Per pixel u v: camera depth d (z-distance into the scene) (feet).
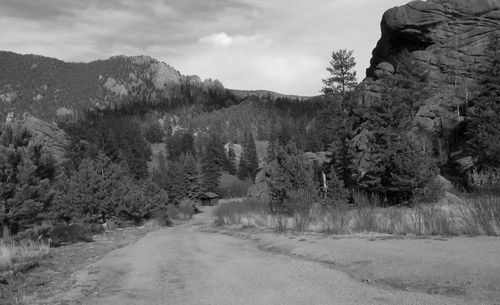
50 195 54.44
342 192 95.86
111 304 26.84
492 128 121.90
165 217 157.38
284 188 88.53
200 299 25.90
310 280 28.30
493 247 31.35
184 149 577.02
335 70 175.32
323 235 53.57
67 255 49.73
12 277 34.04
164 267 39.86
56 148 260.01
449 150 145.79
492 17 174.19
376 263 30.60
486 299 20.30
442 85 170.60
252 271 33.47
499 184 46.57
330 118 160.97
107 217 111.45
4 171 51.55
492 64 142.10
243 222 91.61
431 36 180.96
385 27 196.75
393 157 102.83
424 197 90.38
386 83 130.00
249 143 532.32
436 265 27.32
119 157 296.30
